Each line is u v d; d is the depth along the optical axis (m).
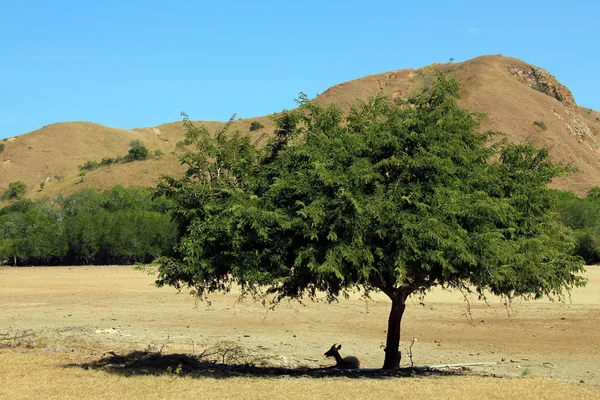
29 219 75.69
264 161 15.09
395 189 13.36
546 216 15.02
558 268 15.00
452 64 181.38
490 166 14.70
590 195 92.06
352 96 158.75
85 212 78.69
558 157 128.12
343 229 13.22
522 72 176.75
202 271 13.69
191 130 14.83
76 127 174.88
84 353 18.67
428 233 12.54
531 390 13.37
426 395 12.61
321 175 12.83
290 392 12.88
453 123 14.11
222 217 13.41
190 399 12.29
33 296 37.50
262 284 13.57
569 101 174.00
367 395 12.58
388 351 16.48
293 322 26.95
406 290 15.54
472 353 20.48
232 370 16.45
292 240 13.46
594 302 32.75
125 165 133.00
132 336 22.94
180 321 27.20
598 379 16.14
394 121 14.11
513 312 29.55
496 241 13.24
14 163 154.75
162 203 82.94
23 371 15.23
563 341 22.64
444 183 13.70
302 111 14.95
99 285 44.03
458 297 34.94
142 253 66.88
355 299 34.41
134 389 13.20
